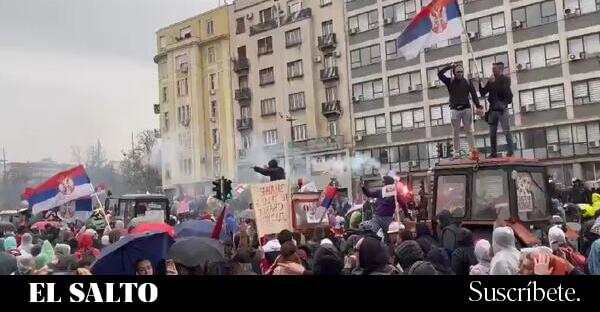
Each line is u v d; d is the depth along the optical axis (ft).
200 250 22.98
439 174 36.45
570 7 140.87
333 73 185.88
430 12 47.11
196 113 221.05
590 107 137.28
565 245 27.63
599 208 39.65
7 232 45.62
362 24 181.68
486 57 153.58
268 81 204.74
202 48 224.94
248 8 211.82
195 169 220.64
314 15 194.08
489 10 153.38
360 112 181.06
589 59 137.59
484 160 34.83
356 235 31.45
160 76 237.66
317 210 42.75
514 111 148.05
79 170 47.52
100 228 54.60
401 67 171.63
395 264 26.73
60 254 26.91
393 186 38.73
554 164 142.10
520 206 33.68
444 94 161.38
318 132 191.21
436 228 35.17
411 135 168.66
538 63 145.69
